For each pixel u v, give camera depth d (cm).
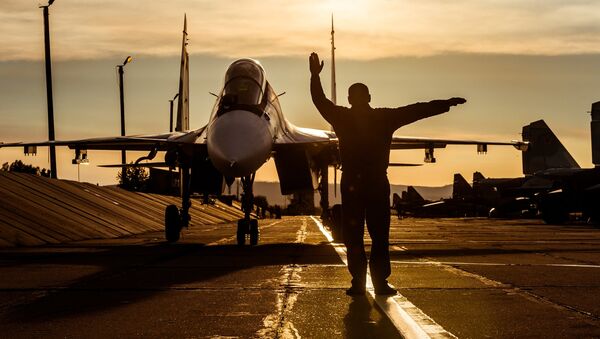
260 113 1485
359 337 477
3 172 2514
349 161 677
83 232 1947
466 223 3703
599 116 3834
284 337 479
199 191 1661
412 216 8269
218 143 1361
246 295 678
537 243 1532
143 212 3014
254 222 1519
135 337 482
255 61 1648
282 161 1642
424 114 680
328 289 719
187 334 492
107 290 718
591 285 739
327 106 682
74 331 504
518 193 5197
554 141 5509
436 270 902
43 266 985
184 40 2345
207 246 1482
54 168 3584
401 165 2564
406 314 562
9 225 1711
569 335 479
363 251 678
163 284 767
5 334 494
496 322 527
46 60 3569
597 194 3219
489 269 913
